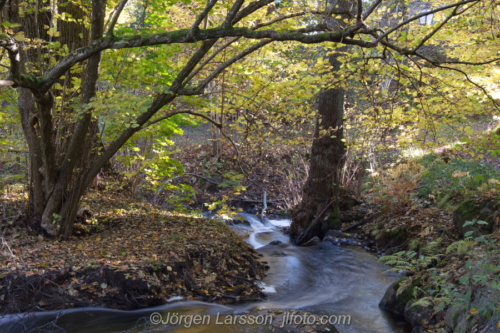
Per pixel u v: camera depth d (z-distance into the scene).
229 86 6.34
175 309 4.99
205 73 7.00
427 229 7.30
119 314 4.77
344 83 5.86
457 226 6.50
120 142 6.33
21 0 6.01
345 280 6.82
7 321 4.46
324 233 9.83
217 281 5.92
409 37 4.60
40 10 5.83
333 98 9.78
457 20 4.82
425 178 9.77
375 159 12.41
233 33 4.18
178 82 5.75
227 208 6.58
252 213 12.70
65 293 4.83
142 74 6.02
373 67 5.57
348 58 5.48
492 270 4.00
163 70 6.41
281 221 12.05
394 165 11.44
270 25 5.59
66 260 5.35
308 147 12.48
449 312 4.26
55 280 4.93
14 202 7.36
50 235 6.35
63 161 6.39
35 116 6.22
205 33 4.20
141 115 5.95
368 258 7.88
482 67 5.28
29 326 4.42
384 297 5.54
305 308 5.43
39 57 6.07
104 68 6.09
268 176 12.95
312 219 10.11
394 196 9.24
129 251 5.87
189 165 15.12
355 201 10.43
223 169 14.45
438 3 6.82
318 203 10.16
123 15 7.64
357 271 7.20
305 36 4.00
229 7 5.20
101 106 4.55
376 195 9.83
